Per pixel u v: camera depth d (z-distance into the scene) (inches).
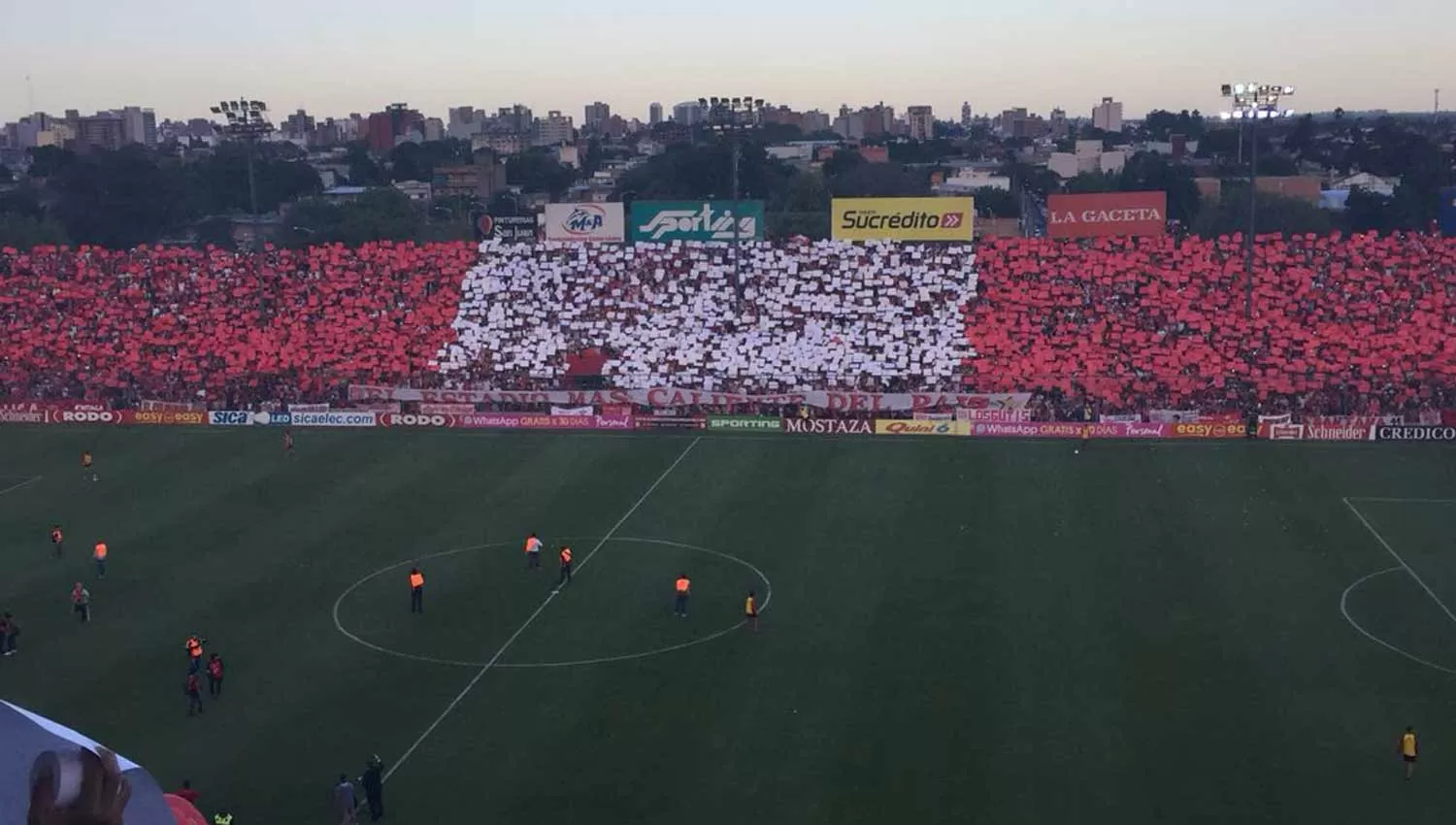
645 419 3577.8
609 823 1552.7
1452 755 1685.5
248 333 4052.7
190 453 3395.7
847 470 3129.9
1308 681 1910.7
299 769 1699.1
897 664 1989.4
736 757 1707.7
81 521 2812.5
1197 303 3909.9
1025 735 1750.7
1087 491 2913.4
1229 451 3250.5
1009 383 3661.4
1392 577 2346.2
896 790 1614.2
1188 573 2373.3
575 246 4296.3
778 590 2324.1
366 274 4232.3
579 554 2544.3
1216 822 1529.3
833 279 4124.0
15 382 3909.9
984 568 2412.6
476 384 3806.6
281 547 2613.2
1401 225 6294.3
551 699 1899.6
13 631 2081.7
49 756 205.2
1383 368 3607.3
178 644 2122.3
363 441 3496.6
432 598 2317.9
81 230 7249.0
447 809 1590.8
